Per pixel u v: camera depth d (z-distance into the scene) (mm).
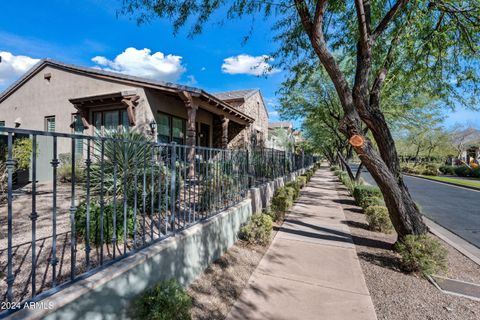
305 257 3713
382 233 4812
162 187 3863
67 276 2084
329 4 4316
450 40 4594
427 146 30156
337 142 15250
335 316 2402
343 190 10594
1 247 2674
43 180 8070
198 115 11109
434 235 5094
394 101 7992
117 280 1872
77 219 2922
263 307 2527
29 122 11023
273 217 5305
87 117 9070
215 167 3926
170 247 2492
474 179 20328
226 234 3820
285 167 10016
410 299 2701
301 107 10555
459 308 2553
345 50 5676
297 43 5258
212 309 2473
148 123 8094
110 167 3789
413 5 3834
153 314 1890
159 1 3793
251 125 14359
